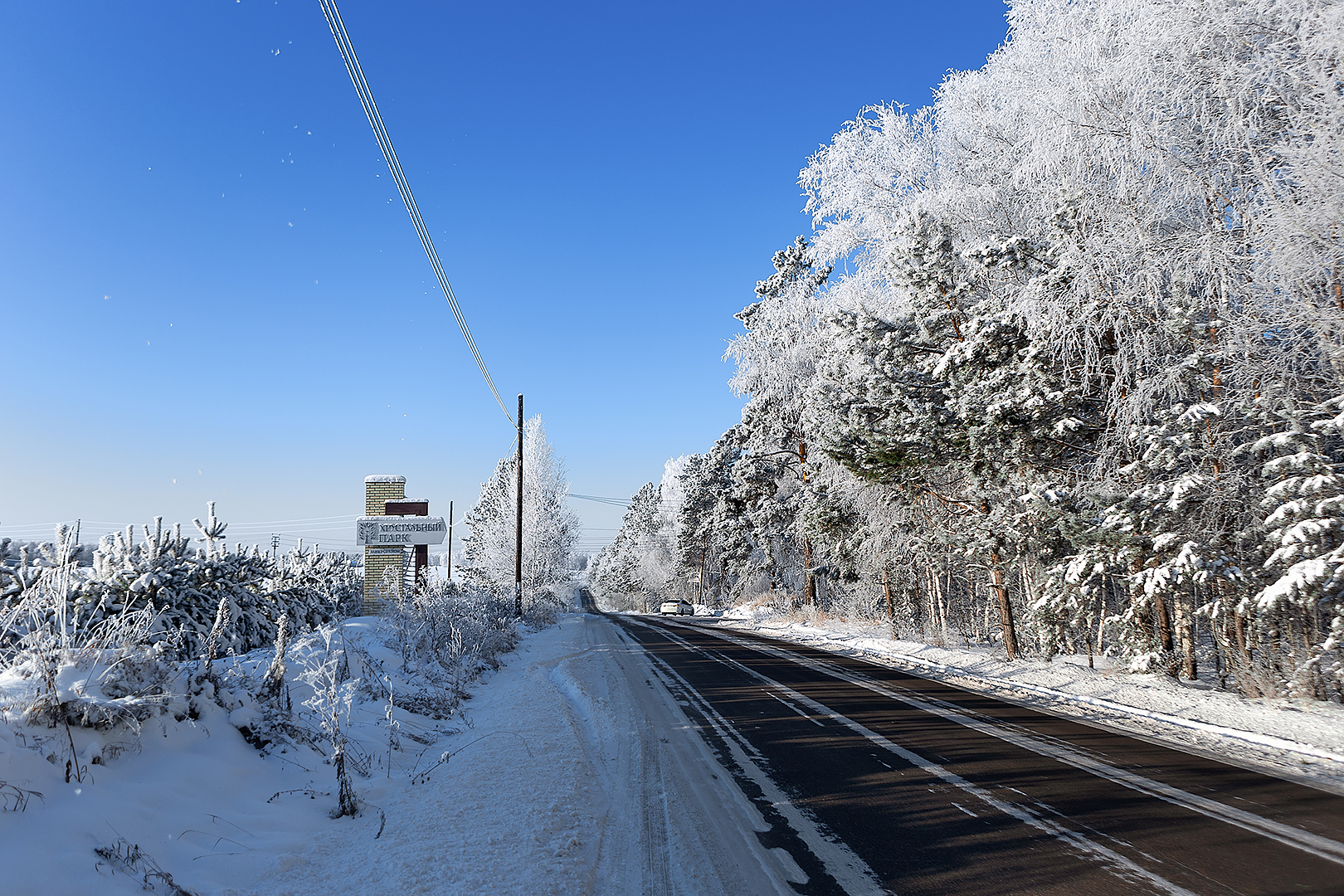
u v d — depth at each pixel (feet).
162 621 31.01
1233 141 38.68
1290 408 34.81
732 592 202.49
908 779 22.04
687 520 200.64
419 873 13.82
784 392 102.78
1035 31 52.75
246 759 18.57
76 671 16.43
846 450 60.44
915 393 55.11
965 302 57.62
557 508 137.69
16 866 10.68
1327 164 32.35
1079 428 44.75
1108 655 41.78
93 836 12.30
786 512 116.98
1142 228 40.88
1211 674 45.44
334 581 64.54
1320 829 17.03
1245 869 14.69
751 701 37.11
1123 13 43.27
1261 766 23.29
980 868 15.03
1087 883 14.11
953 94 64.80
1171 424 38.78
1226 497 36.99
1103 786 20.98
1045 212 48.62
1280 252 34.24
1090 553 40.14
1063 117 44.78
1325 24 33.30
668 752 26.22
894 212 70.38
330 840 15.58
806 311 101.04
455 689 36.40
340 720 23.81
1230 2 39.17
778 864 15.53
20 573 28.17
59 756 13.89
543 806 18.52
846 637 76.02
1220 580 36.47
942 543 56.70
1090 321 43.04
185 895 11.91
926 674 48.78
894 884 14.33
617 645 70.33
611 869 15.44
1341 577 30.09
